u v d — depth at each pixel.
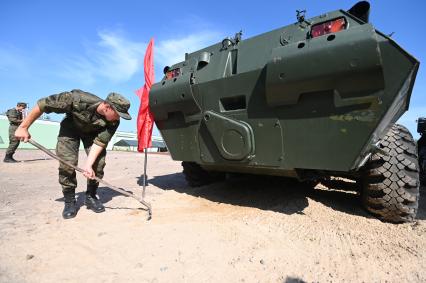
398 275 1.79
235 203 3.36
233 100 2.88
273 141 2.60
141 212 3.03
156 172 6.59
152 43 3.86
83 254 2.02
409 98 2.75
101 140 2.88
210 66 3.26
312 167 2.45
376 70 1.99
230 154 2.84
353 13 2.71
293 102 2.41
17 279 1.67
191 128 3.26
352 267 1.88
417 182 2.62
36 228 2.52
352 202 3.42
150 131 3.74
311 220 2.75
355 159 2.25
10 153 8.22
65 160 2.85
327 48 2.12
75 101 2.64
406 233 2.46
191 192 3.96
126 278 1.71
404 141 2.72
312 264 1.92
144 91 3.80
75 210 2.92
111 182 5.03
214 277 1.74
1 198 3.75
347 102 2.18
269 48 2.89
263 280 1.71
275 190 3.92
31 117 2.62
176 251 2.08
